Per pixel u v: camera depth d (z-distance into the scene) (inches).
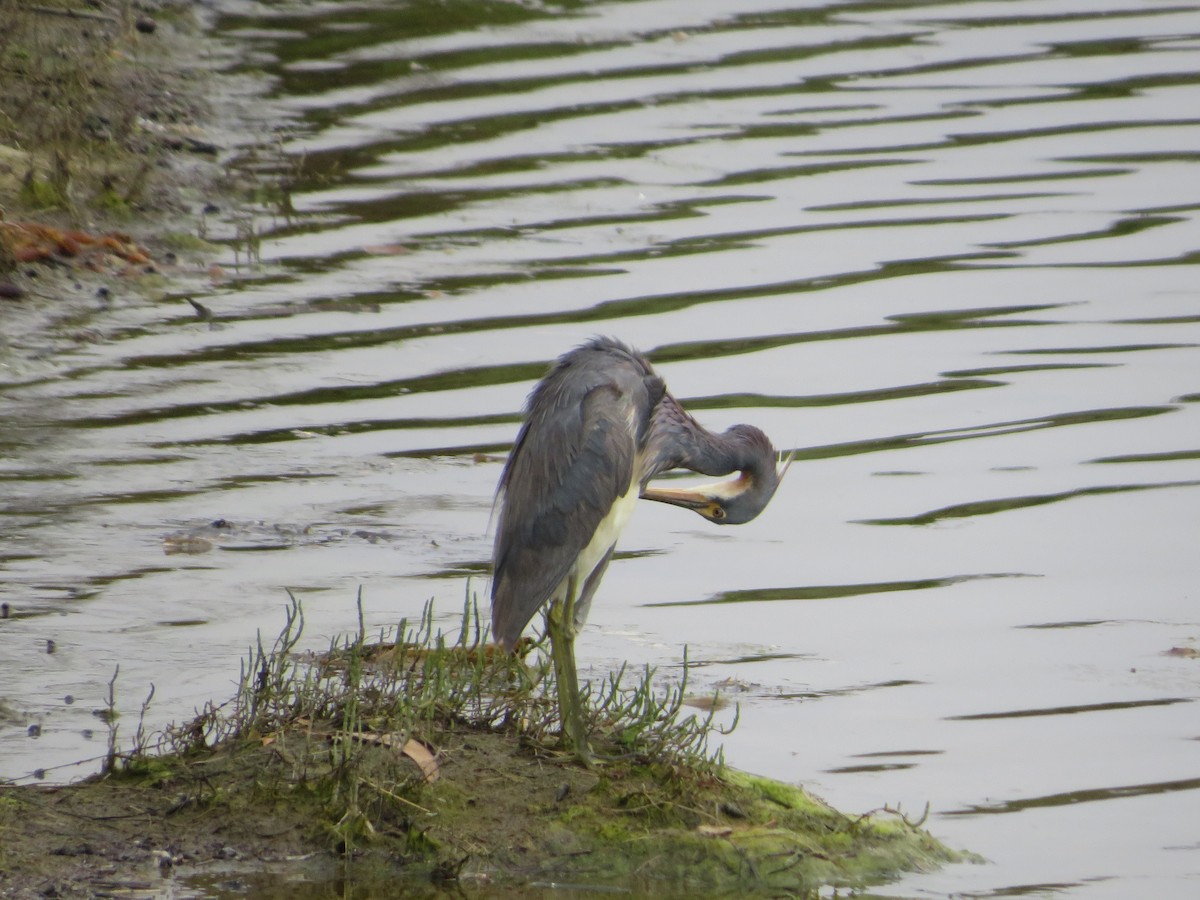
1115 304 703.7
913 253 766.5
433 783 352.5
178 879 324.5
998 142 923.4
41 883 319.0
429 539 508.4
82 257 740.0
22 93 888.3
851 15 1208.2
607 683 421.1
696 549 521.0
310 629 444.1
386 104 991.0
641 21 1186.0
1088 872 341.7
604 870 336.8
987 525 526.6
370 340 672.4
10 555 489.7
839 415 605.0
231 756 361.7
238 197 832.3
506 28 1163.3
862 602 478.6
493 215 820.0
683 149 918.4
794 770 381.7
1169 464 564.1
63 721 389.7
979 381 633.6
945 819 363.6
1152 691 422.9
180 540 502.6
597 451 394.0
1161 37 1133.1
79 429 586.9
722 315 696.4
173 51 1053.2
